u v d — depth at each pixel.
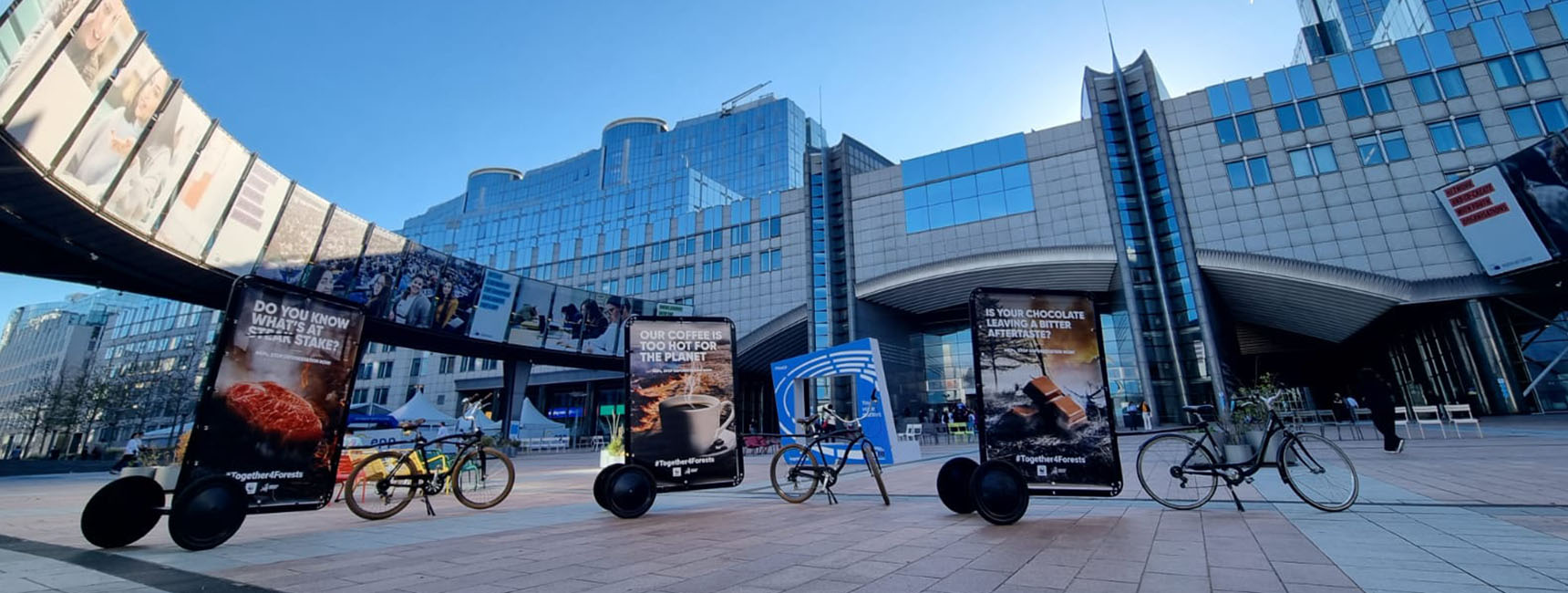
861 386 15.95
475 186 145.75
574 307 43.56
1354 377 48.00
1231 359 37.69
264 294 6.46
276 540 5.80
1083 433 6.53
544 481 13.48
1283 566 3.80
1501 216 25.88
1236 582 3.46
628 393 8.00
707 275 52.84
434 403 64.69
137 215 18.72
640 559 4.65
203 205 21.42
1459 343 28.52
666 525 6.49
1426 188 29.62
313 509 6.42
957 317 48.81
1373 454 11.38
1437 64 31.23
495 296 38.38
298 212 26.14
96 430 65.44
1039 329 6.82
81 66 14.83
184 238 21.02
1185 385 33.00
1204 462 6.29
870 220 45.47
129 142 17.39
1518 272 25.80
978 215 41.44
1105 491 6.35
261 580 4.09
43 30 13.41
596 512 7.79
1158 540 4.72
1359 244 30.30
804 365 17.31
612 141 131.00
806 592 3.55
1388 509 5.68
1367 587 3.28
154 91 17.75
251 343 6.29
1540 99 28.89
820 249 47.47
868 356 15.83
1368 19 68.62
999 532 5.36
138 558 4.91
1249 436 8.42
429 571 4.35
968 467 6.59
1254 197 33.16
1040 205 39.62
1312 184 32.00
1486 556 3.87
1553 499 5.84
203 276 23.33
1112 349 38.50
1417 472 8.42
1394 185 30.27
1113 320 39.09
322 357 6.76
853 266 45.28
